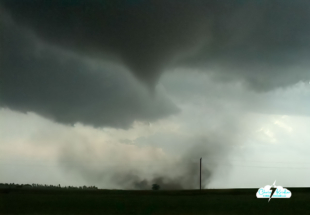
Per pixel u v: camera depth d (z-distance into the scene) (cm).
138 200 4994
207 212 3578
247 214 3447
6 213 3553
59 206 4128
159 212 3597
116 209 3862
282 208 3938
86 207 4038
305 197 5331
